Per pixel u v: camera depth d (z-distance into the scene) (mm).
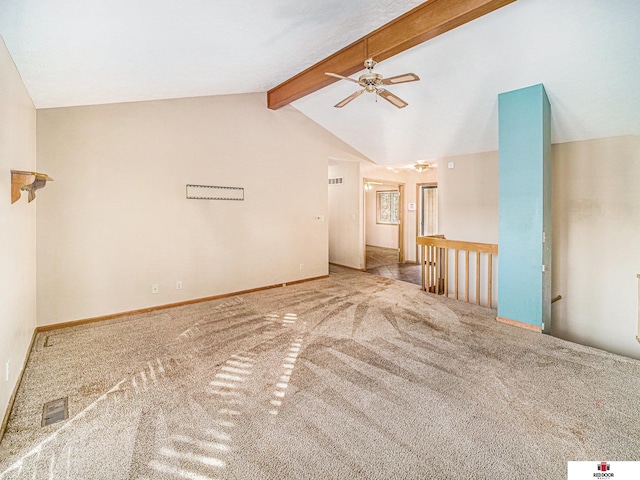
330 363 2840
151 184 4203
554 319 4539
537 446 1847
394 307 4441
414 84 4051
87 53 2244
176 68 3021
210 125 4695
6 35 1888
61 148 3570
